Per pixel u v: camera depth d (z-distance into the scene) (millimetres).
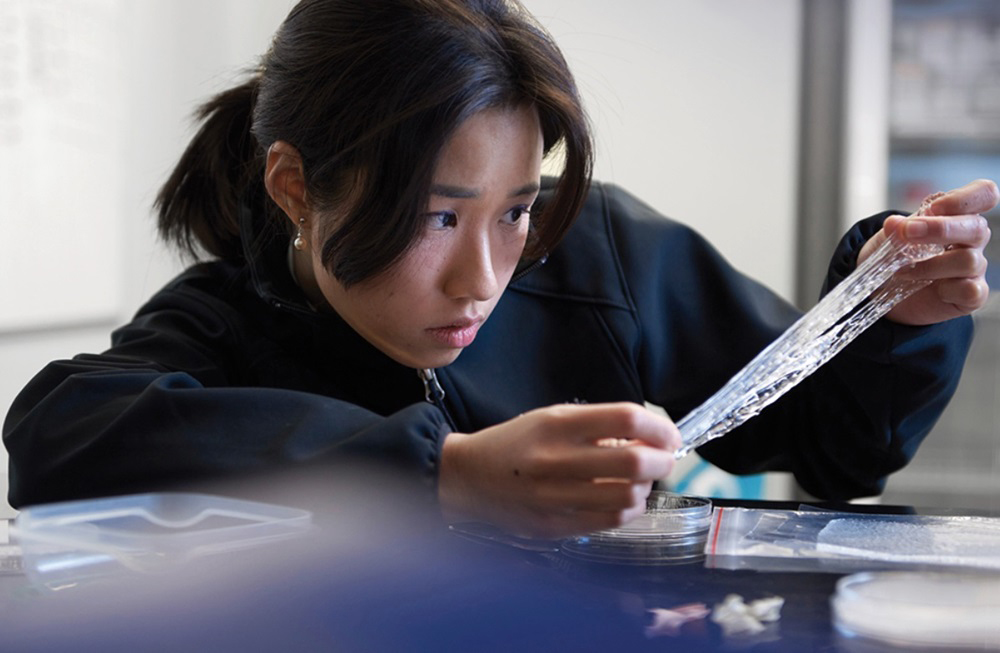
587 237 1154
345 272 785
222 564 585
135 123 2053
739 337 1153
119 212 1997
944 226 839
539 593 566
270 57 868
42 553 585
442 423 681
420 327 812
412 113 723
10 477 824
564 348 1103
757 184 2258
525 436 617
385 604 538
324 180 785
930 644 475
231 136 1017
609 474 589
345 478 653
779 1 2221
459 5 764
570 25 2260
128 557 582
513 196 780
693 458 2047
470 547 665
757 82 2238
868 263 856
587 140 855
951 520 769
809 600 560
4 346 1758
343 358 988
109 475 720
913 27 2213
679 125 2262
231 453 695
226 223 1041
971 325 1007
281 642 482
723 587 586
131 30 2023
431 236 772
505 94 746
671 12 2246
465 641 487
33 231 1799
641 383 1150
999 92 2211
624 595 569
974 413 2223
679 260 1186
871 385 1003
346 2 787
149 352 950
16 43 1757
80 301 1906
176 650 470
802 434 1097
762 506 842
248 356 1000
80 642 480
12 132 1755
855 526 743
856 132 2172
